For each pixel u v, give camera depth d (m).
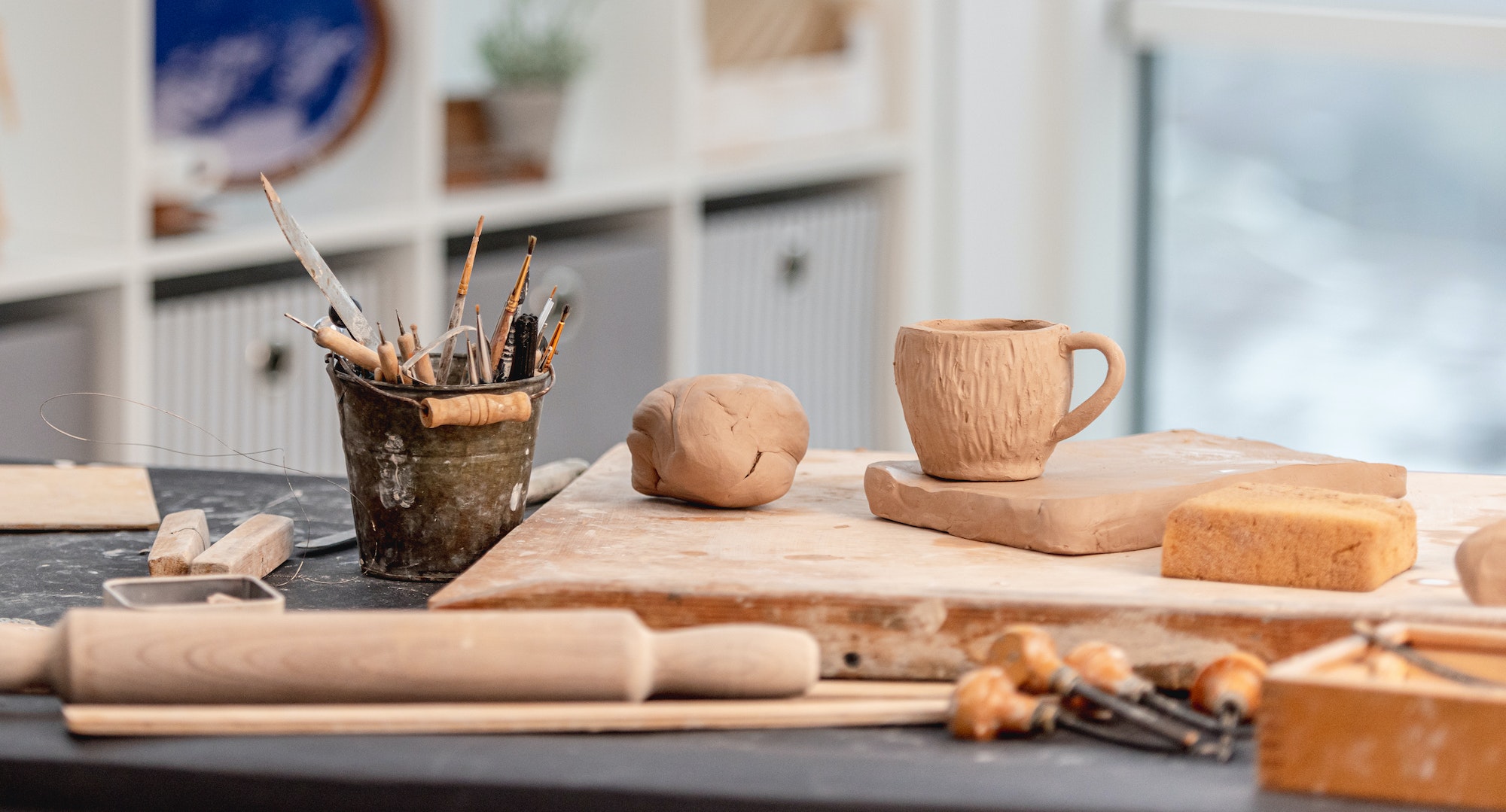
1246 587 1.75
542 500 2.06
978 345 1.87
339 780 1.58
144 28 2.92
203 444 3.17
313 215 3.33
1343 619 1.68
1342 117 4.65
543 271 3.63
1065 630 1.70
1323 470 1.92
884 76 4.62
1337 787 1.56
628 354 3.89
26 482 2.05
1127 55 4.90
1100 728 1.66
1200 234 4.98
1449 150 4.48
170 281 3.43
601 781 1.57
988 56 4.82
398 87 3.46
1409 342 4.65
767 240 4.30
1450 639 1.63
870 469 1.93
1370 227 4.67
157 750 1.60
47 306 3.07
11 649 1.64
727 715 1.65
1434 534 1.88
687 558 1.81
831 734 1.65
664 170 3.95
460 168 3.67
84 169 2.95
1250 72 4.79
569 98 3.82
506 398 1.84
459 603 1.72
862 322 4.65
